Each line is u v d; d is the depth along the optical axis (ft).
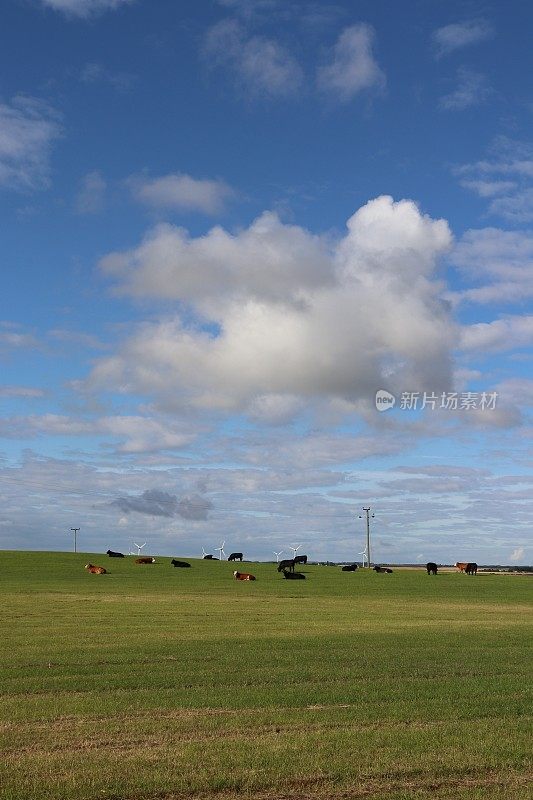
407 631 107.24
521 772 38.83
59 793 35.06
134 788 35.78
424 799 34.83
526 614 142.20
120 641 92.89
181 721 48.78
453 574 307.37
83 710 51.70
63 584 219.20
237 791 35.99
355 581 249.14
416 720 49.60
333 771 38.34
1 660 76.23
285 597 182.29
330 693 57.88
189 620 122.31
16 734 45.29
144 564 321.11
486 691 59.16
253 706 53.47
